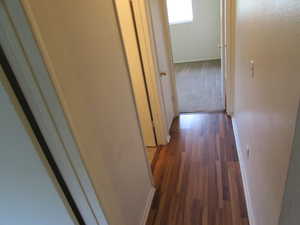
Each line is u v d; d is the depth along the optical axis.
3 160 1.03
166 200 2.10
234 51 2.86
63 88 0.91
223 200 2.00
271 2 0.98
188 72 5.44
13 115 0.88
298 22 0.65
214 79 4.79
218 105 3.67
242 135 2.25
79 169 1.04
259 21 1.26
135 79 2.53
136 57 2.41
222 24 3.00
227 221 1.81
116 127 1.43
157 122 2.77
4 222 1.27
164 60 2.93
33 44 0.78
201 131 3.06
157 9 2.61
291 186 0.80
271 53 1.00
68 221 1.18
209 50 5.98
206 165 2.44
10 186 1.11
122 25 2.28
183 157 2.63
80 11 1.08
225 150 2.62
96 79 1.20
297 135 0.70
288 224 0.90
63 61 0.93
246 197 1.94
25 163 1.01
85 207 1.17
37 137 0.98
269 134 1.07
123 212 1.49
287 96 0.76
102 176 1.20
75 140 0.97
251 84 1.61
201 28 5.76
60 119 0.92
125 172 1.55
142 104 2.66
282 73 0.83
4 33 0.78
